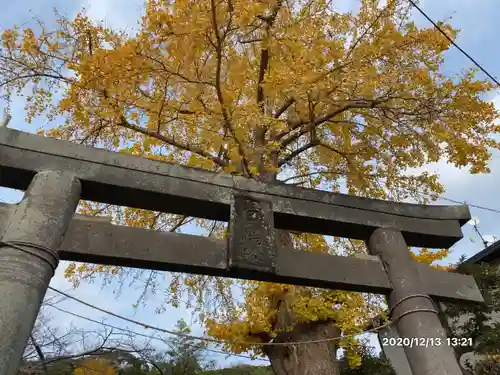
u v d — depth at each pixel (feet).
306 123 28.17
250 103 23.79
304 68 21.36
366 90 23.45
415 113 26.43
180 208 16.51
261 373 41.83
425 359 14.42
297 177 31.24
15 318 10.66
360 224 18.20
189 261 14.30
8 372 9.89
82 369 23.98
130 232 14.32
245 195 17.04
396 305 16.11
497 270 31.81
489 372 29.01
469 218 19.90
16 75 23.80
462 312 31.07
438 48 23.76
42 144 15.30
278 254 15.80
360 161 30.30
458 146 26.08
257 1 21.93
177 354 34.94
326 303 22.40
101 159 15.78
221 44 21.67
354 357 22.21
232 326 23.04
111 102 22.76
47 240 12.67
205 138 24.48
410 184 29.30
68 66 21.39
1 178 14.78
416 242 19.33
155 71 21.76
